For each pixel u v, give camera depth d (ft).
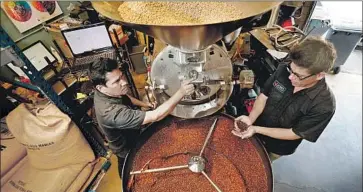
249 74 4.84
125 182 4.16
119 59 6.96
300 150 6.91
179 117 4.76
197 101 4.50
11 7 6.22
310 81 3.37
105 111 3.86
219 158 4.50
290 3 6.22
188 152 4.64
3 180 5.08
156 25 2.56
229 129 4.93
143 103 5.50
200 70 3.90
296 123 4.09
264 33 6.13
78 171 5.52
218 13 3.08
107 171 6.25
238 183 4.14
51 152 4.89
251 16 2.68
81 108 6.14
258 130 4.32
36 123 4.68
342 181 6.22
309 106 3.63
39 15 6.97
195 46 3.07
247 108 6.17
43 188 5.04
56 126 4.74
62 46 7.13
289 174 6.40
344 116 7.72
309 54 3.01
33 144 4.65
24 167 5.39
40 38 7.18
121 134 4.72
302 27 7.14
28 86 5.07
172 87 4.17
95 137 6.40
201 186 4.16
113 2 3.24
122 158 5.35
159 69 4.05
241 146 4.65
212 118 5.14
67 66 6.73
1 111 5.60
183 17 3.09
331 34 7.72
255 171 4.28
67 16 7.37
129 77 7.09
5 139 5.25
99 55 6.93
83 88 6.23
